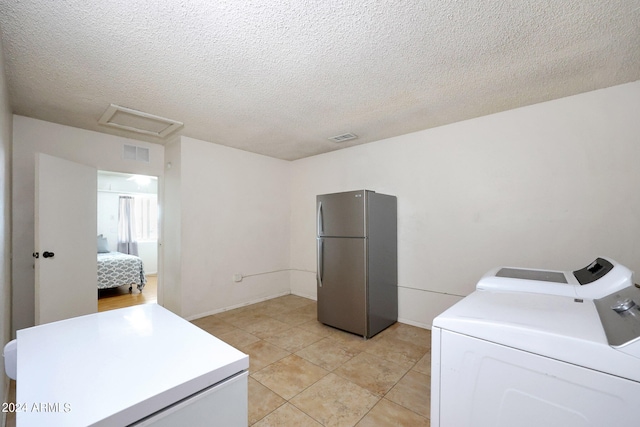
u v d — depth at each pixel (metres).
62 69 1.88
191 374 0.75
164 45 1.63
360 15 1.41
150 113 2.66
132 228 6.73
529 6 1.35
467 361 1.08
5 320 1.99
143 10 1.35
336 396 1.96
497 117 2.71
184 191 3.42
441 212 3.07
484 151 2.78
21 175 2.73
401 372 2.26
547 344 0.93
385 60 1.81
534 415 0.95
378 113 2.70
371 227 2.97
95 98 2.34
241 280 4.00
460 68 1.91
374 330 2.98
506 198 2.66
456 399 1.11
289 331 3.11
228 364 0.81
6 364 0.88
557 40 1.61
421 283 3.21
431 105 2.52
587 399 0.87
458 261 2.96
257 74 1.97
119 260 4.92
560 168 2.39
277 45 1.65
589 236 2.27
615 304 1.12
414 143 3.27
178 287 3.41
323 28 1.50
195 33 1.53
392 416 1.77
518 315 1.11
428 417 1.75
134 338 0.97
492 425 1.03
